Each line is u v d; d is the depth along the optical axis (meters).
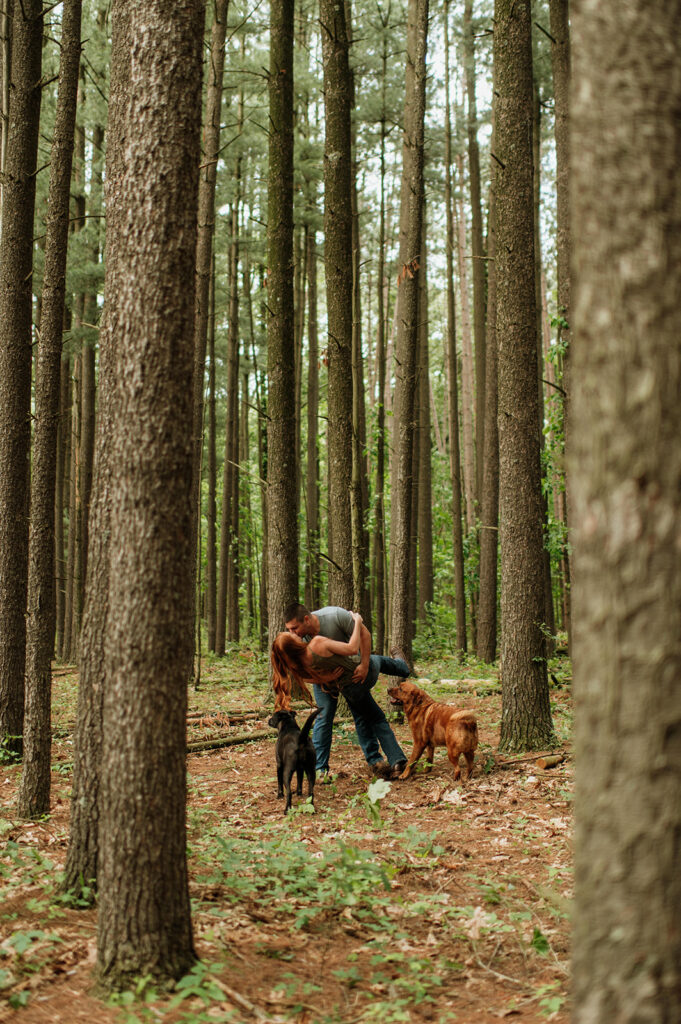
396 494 11.25
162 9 3.87
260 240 22.03
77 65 7.96
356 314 16.47
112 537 3.66
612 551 2.15
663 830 2.07
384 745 7.68
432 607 20.92
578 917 2.19
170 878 3.54
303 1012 3.40
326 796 7.24
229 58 19.66
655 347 2.13
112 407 4.65
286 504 12.04
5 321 8.67
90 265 17.30
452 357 18.94
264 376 26.02
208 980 3.47
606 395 2.18
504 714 8.33
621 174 2.19
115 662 3.56
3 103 8.80
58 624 22.72
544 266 26.03
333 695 7.73
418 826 6.25
